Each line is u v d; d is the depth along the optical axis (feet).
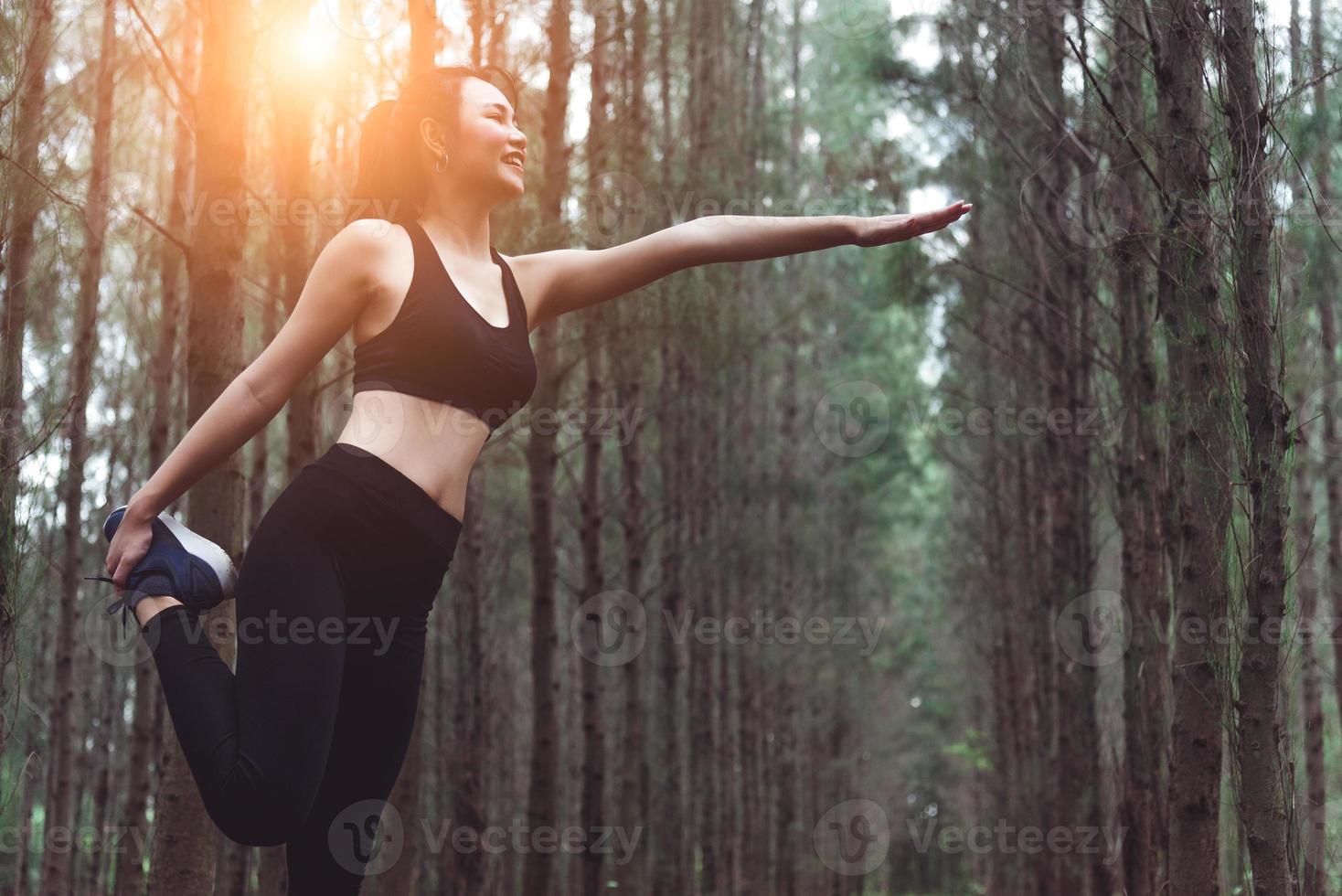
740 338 39.88
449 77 6.29
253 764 5.23
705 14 40.78
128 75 25.39
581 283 6.50
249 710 5.32
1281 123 14.83
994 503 52.90
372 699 5.82
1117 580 44.75
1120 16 16.94
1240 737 13.97
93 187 23.59
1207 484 14.73
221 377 16.22
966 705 87.45
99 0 21.63
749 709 63.05
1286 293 14.76
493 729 52.85
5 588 13.84
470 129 6.11
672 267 6.59
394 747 5.96
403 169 6.20
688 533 52.39
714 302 36.01
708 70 43.50
